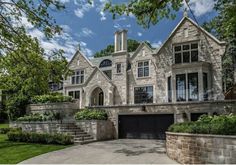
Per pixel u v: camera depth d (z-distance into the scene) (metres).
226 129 9.22
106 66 33.16
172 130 12.59
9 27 15.47
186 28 25.45
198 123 11.29
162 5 15.27
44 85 19.33
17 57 16.70
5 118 36.09
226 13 14.94
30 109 27.48
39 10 15.54
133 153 13.55
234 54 25.06
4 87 22.86
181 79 23.92
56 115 22.92
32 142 18.34
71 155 13.29
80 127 20.61
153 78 27.83
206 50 24.20
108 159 12.01
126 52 30.31
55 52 18.59
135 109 21.23
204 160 9.52
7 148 15.93
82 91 32.44
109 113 22.12
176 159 11.34
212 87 23.47
